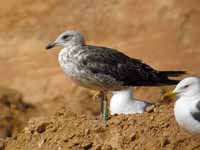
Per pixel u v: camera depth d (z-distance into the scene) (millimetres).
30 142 10898
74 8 28859
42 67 25328
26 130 11117
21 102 20312
